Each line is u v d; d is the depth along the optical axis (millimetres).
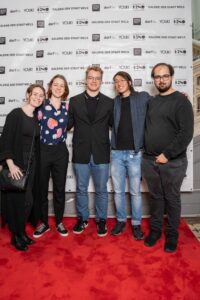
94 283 1913
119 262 2174
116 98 2572
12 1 2945
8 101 3008
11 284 1896
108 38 2902
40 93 2326
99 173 2600
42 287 1867
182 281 1932
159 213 2500
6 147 2250
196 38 2922
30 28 2941
